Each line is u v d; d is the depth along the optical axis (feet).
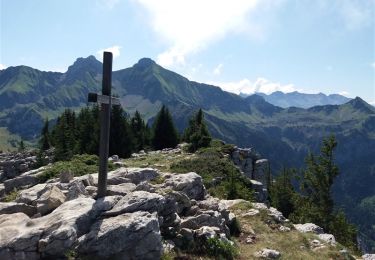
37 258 41.81
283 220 77.92
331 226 169.17
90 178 65.57
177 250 51.31
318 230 79.87
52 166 100.94
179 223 55.77
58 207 49.78
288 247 63.52
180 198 61.77
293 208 207.62
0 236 42.73
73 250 42.98
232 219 67.46
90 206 48.83
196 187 73.61
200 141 192.54
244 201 84.64
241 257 56.24
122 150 186.29
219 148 181.37
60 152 200.75
